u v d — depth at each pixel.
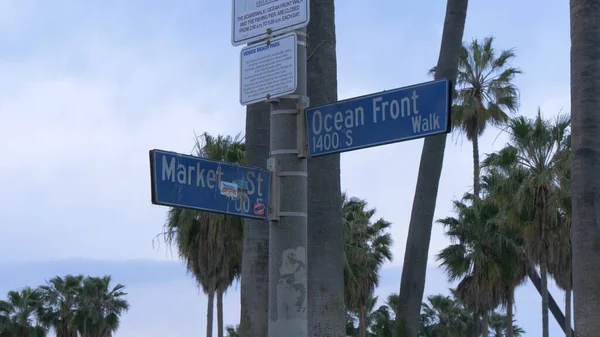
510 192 26.83
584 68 8.70
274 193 5.27
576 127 8.70
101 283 54.09
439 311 53.75
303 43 5.39
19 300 53.03
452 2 10.41
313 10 7.85
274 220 5.24
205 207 4.95
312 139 5.30
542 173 25.88
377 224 42.16
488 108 42.84
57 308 53.75
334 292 7.50
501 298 35.22
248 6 5.57
